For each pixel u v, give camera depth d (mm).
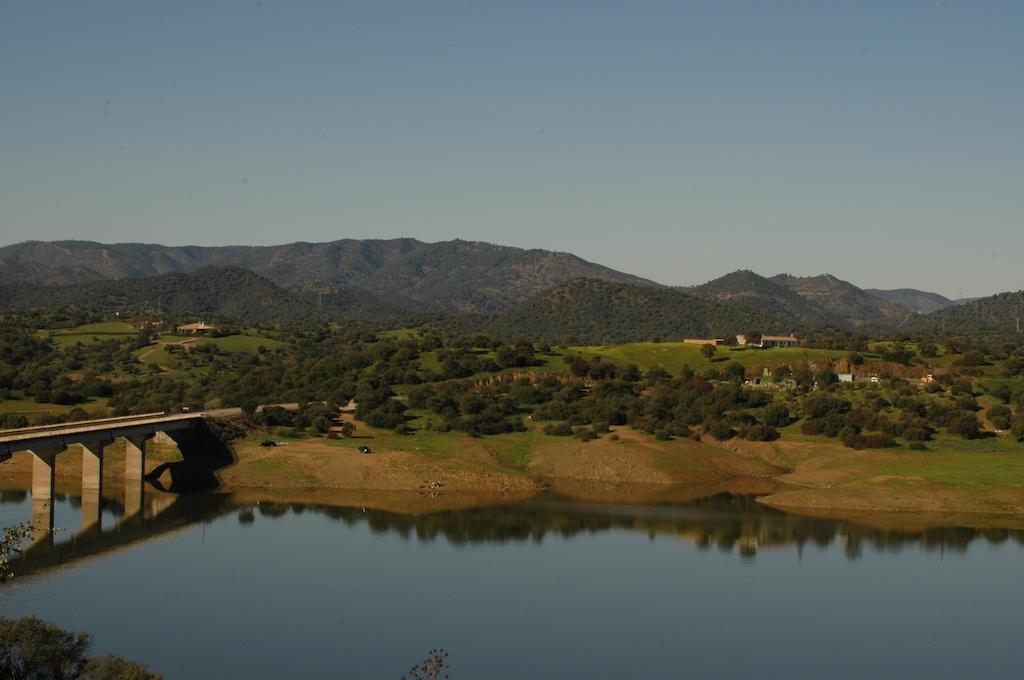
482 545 129875
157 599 103625
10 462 182000
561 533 137375
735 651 92250
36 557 118750
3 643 61094
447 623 98625
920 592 110438
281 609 101750
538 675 85938
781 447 195875
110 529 135000
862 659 90562
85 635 65562
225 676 83875
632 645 93250
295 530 137250
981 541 133625
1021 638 96250
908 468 171875
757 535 136750
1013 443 189375
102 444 157875
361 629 96375
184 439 186250
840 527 142125
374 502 159625
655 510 154000
